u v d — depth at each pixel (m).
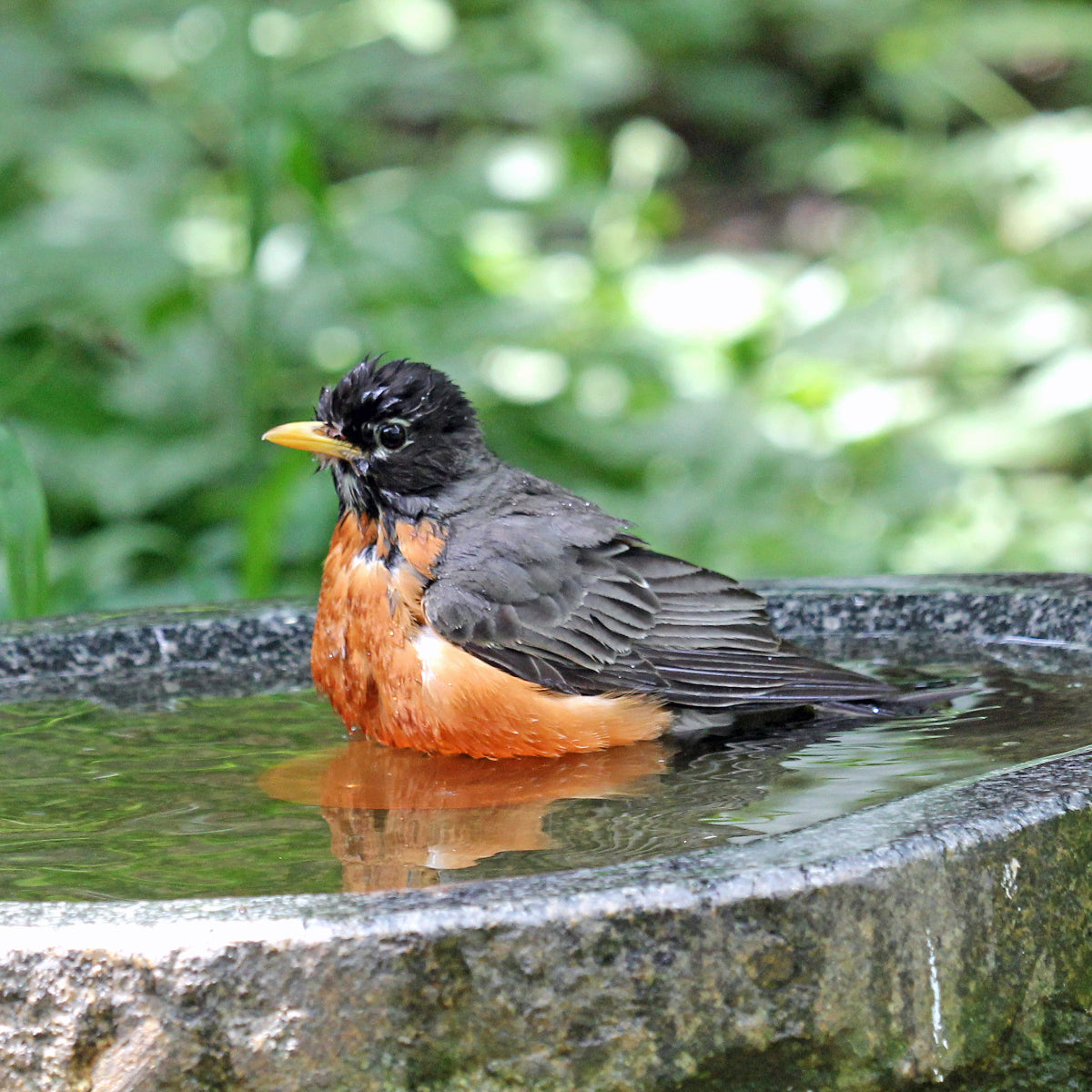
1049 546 14.40
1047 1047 4.99
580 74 22.47
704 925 4.45
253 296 12.95
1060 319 16.33
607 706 7.28
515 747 7.28
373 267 14.89
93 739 7.52
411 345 14.93
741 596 7.80
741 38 25.67
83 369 13.99
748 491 14.64
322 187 13.28
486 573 7.42
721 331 16.44
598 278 17.22
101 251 14.42
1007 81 24.80
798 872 4.52
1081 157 18.05
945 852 4.70
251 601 9.39
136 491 13.40
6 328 13.84
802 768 6.55
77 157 17.58
